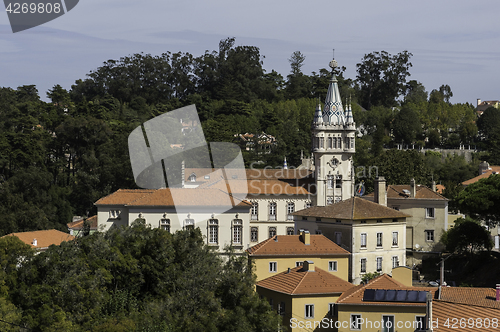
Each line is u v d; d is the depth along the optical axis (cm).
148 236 7525
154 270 7112
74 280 6712
